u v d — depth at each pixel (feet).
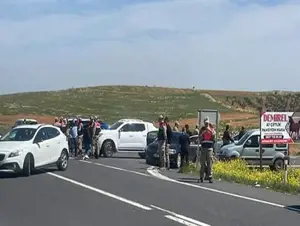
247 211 38.86
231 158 82.64
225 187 53.36
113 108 337.72
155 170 70.90
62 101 367.04
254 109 389.80
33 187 51.42
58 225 33.01
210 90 461.78
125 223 33.73
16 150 59.77
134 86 469.98
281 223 34.63
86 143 93.35
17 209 38.81
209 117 71.00
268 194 48.78
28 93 421.59
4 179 58.18
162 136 74.18
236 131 160.97
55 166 75.00
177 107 348.79
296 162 97.76
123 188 50.88
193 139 86.33
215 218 35.78
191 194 47.37
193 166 69.92
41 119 247.91
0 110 293.02
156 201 42.86
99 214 36.86
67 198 44.29
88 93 422.41
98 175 62.90
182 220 34.81
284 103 397.80
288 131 70.59
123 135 98.63
